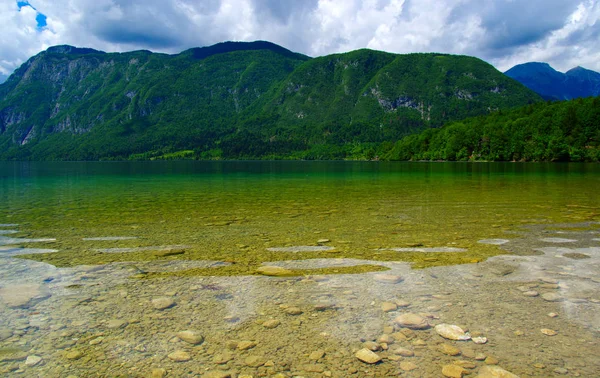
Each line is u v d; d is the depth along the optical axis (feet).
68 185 88.99
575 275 16.89
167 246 23.09
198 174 160.35
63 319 12.60
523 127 361.92
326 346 10.95
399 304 13.84
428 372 9.61
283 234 26.71
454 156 417.90
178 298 14.47
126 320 12.59
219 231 27.94
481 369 9.68
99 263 19.26
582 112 333.21
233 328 12.06
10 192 67.26
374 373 9.58
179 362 10.12
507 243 23.30
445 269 17.95
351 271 17.76
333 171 188.44
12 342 11.09
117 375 9.50
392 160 545.85
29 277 16.94
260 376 9.44
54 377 9.41
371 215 35.60
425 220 32.40
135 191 68.85
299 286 15.78
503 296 14.48
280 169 236.22
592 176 111.55
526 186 72.13
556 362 9.96
